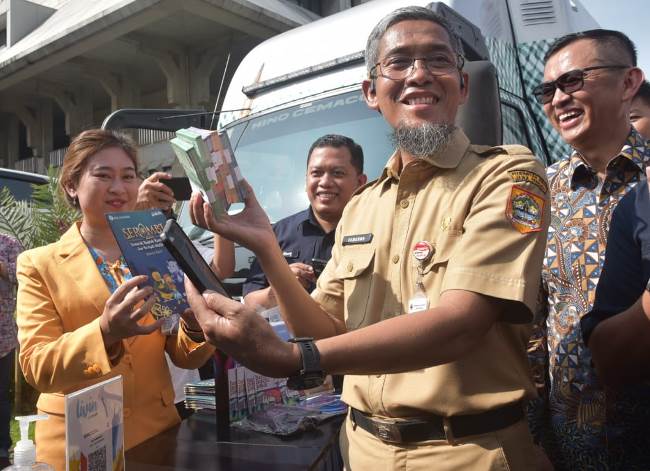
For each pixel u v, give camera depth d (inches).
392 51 66.0
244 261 141.6
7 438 172.1
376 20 156.6
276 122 160.4
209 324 49.8
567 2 196.1
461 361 58.5
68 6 715.4
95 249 93.6
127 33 545.0
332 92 155.0
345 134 147.3
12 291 174.6
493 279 53.3
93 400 57.6
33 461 59.6
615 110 87.7
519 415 61.4
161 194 91.8
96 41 550.3
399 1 156.3
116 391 62.4
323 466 79.2
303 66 164.1
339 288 71.8
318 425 90.7
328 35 163.6
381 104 68.4
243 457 77.2
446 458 58.6
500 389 58.8
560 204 92.0
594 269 85.3
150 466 74.7
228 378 88.4
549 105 94.0
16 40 738.8
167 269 80.9
